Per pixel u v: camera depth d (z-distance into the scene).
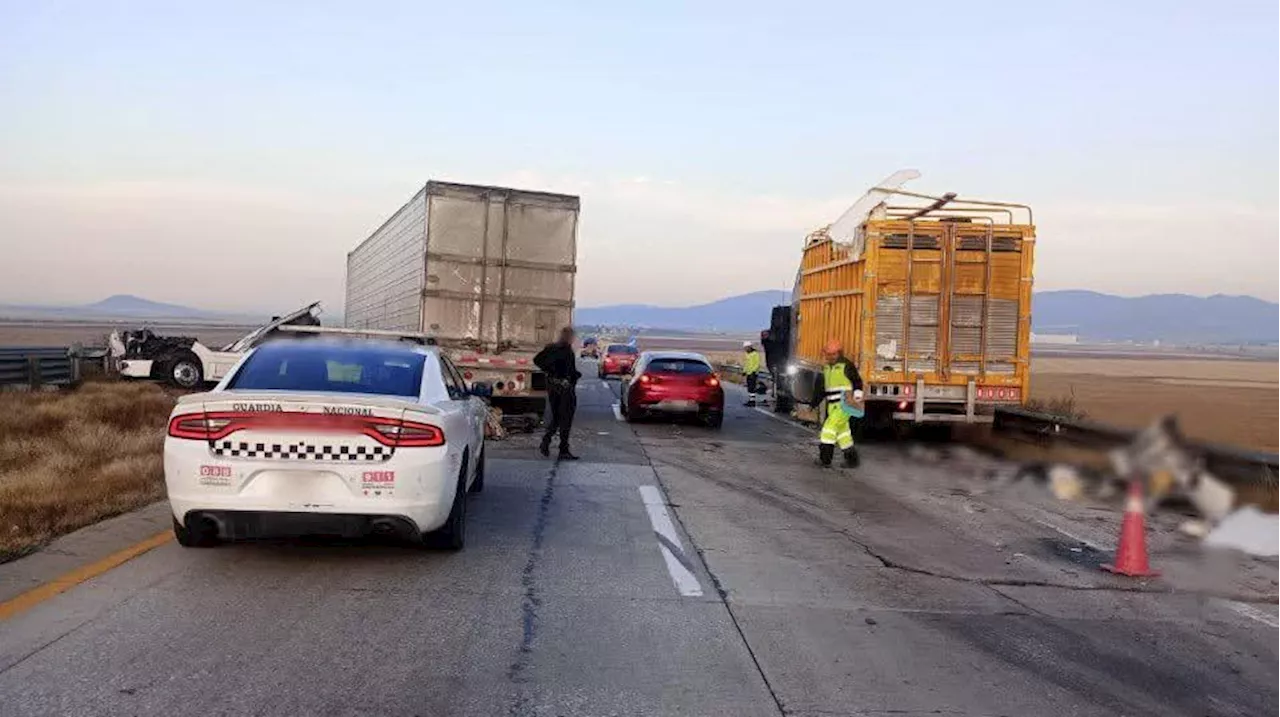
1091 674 5.92
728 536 9.62
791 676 5.70
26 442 12.81
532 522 9.93
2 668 5.31
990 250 16.66
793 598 7.39
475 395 10.97
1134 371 75.88
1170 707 5.43
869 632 6.61
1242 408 32.28
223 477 7.12
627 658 5.91
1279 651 6.48
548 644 6.10
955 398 16.75
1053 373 66.81
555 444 16.72
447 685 5.34
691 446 17.48
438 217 18.03
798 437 19.86
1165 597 7.81
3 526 8.12
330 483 7.21
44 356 25.83
